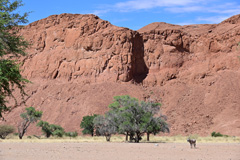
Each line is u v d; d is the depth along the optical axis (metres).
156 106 44.88
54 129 65.88
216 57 94.50
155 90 91.81
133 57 95.00
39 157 18.14
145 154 21.44
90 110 82.19
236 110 77.25
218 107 80.31
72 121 81.38
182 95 88.06
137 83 93.12
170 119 80.19
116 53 94.19
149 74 96.50
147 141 46.91
